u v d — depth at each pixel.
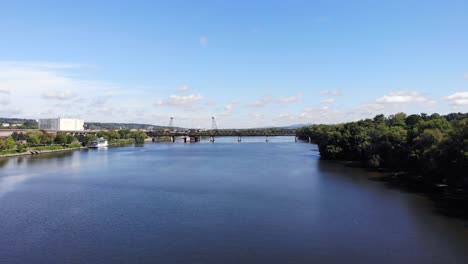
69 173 159.00
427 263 59.19
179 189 118.94
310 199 101.69
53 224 79.50
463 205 92.50
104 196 108.25
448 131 114.44
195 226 77.88
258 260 60.50
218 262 59.78
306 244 67.19
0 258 61.44
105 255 62.59
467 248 64.50
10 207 94.50
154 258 61.31
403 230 74.00
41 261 60.25
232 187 121.88
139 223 80.12
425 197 102.00
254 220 81.88
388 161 157.38
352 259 60.78
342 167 170.75
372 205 93.81
